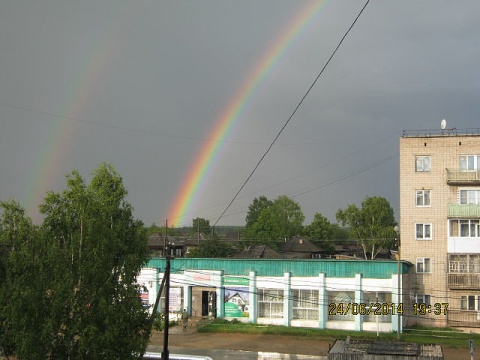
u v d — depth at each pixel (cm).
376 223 9256
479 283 4984
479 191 5159
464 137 5228
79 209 2133
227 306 5125
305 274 4966
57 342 1941
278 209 12025
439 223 5206
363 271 4838
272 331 4681
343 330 4772
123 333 2006
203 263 5278
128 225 2259
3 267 2141
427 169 5281
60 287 1942
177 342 4338
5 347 2036
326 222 10981
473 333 4862
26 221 2167
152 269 5366
